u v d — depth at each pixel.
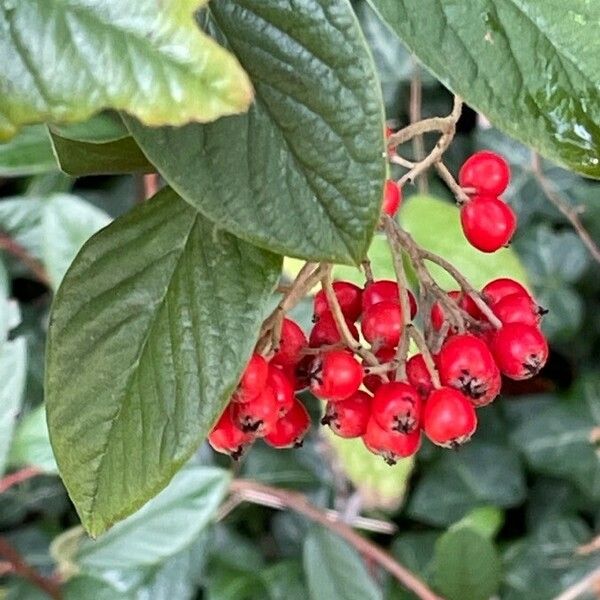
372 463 0.36
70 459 0.19
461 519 0.48
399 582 0.46
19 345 0.33
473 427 0.21
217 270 0.20
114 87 0.15
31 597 0.41
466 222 0.22
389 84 0.49
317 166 0.18
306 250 0.18
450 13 0.19
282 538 0.48
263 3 0.18
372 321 0.21
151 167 0.21
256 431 0.20
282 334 0.21
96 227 0.34
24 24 0.15
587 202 0.49
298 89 0.18
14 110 0.15
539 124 0.19
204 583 0.45
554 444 0.48
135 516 0.34
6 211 0.39
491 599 0.42
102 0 0.15
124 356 0.20
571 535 0.47
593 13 0.19
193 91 0.15
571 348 0.52
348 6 0.18
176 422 0.19
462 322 0.21
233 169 0.18
